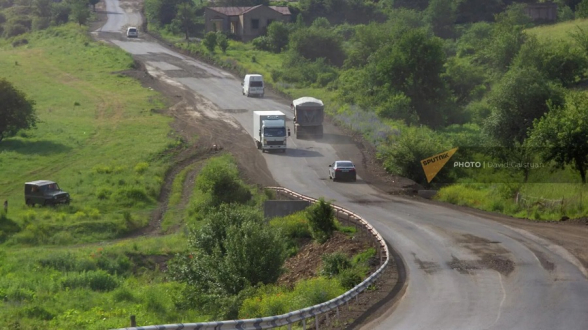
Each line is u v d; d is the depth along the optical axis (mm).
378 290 25781
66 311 28188
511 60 89000
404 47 82375
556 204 42812
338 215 43500
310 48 118438
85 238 46781
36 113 85188
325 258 30859
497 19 125625
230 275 29141
